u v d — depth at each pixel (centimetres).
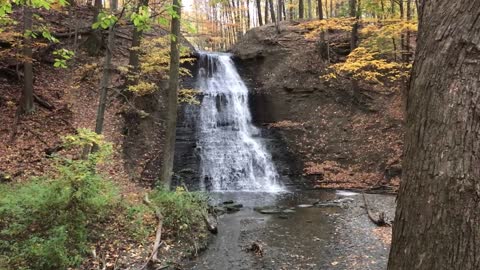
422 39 216
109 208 828
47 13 1911
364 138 1825
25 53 1352
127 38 1984
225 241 934
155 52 1431
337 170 1753
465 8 196
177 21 1123
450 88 193
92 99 1597
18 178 1015
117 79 1694
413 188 200
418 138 203
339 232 1000
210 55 2412
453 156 184
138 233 805
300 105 2067
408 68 1678
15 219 686
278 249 877
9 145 1182
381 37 1719
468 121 184
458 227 178
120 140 1455
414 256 192
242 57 2452
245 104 2152
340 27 1852
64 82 1633
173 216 906
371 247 872
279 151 1889
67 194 684
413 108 212
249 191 1645
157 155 1590
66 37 1825
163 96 1844
